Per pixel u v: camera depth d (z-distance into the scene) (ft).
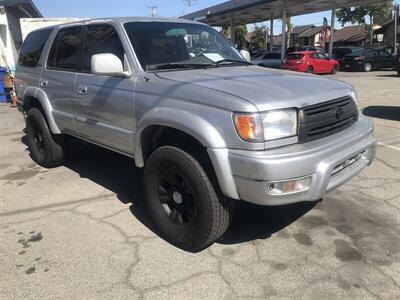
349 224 12.75
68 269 10.61
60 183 16.80
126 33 13.34
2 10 54.08
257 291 9.63
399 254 11.03
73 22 16.40
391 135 23.81
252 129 9.59
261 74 12.59
